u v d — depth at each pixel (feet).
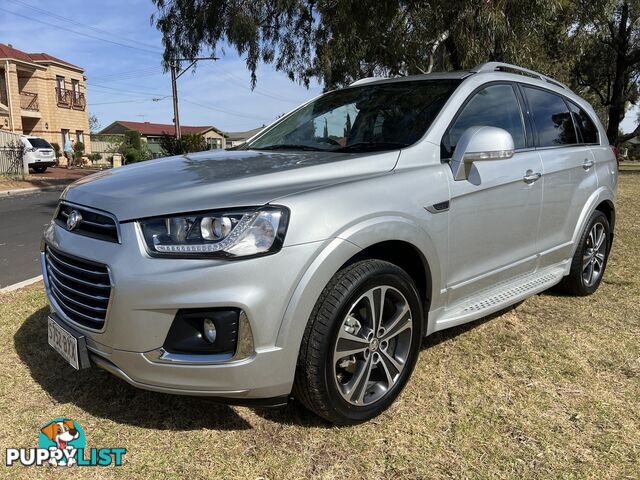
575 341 11.93
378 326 8.67
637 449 8.12
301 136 12.02
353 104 12.14
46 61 118.83
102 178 9.66
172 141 106.52
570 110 14.37
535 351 11.41
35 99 116.16
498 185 10.77
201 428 8.65
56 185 65.46
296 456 7.96
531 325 12.85
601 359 11.06
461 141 9.92
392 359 9.06
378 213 8.46
